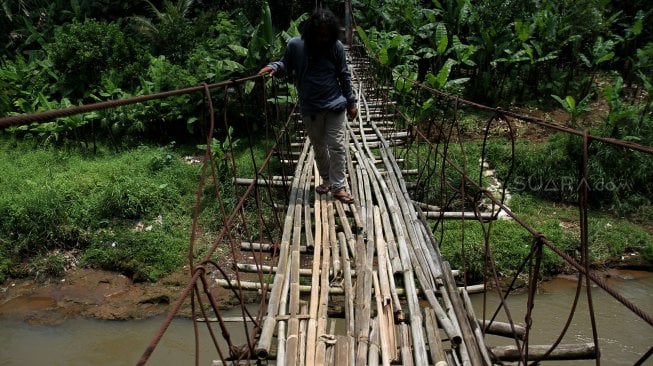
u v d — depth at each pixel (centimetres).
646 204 717
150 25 1069
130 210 684
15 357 491
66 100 902
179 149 879
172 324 531
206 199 719
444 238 623
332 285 279
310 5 1360
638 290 570
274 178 464
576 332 507
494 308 544
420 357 219
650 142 752
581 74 1090
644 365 461
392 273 285
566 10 1023
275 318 242
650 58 959
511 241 618
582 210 162
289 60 337
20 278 615
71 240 654
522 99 1034
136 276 600
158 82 886
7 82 1016
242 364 230
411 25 1120
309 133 360
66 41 972
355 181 416
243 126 921
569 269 603
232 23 1111
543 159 755
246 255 627
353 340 230
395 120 701
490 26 1013
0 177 757
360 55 1202
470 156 791
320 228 332
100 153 864
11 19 1223
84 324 536
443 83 884
